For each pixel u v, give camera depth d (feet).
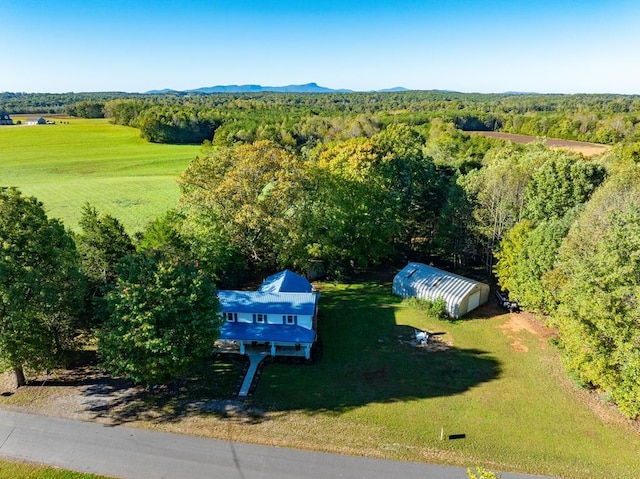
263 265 153.58
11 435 76.38
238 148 147.84
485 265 169.27
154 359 81.51
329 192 150.10
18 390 90.07
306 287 123.54
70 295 88.69
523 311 127.03
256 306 107.65
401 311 130.62
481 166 242.17
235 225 138.62
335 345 110.32
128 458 71.56
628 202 108.06
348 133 354.74
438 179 187.83
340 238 151.94
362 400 87.97
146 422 80.59
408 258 178.70
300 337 103.40
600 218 103.71
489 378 96.02
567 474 69.05
